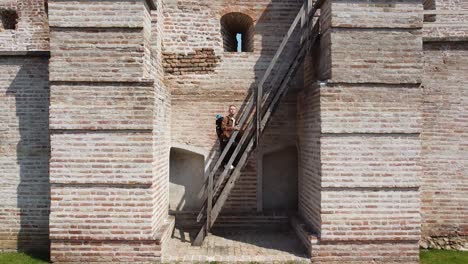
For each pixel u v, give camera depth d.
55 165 6.27
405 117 6.38
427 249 7.34
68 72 6.21
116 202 6.32
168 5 8.31
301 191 8.02
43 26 9.73
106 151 6.29
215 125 8.35
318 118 6.54
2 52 7.12
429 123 7.42
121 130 6.29
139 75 6.27
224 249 6.98
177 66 8.33
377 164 6.39
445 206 7.44
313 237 6.48
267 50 8.39
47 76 7.25
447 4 8.56
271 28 8.41
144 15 6.34
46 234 7.29
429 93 7.41
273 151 8.45
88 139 6.28
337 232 6.44
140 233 6.34
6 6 9.70
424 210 7.45
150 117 6.28
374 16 6.32
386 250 6.48
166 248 6.92
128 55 6.26
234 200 8.42
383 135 6.40
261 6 8.41
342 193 6.44
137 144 6.30
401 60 6.36
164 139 7.56
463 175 7.43
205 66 8.35
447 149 7.42
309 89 7.20
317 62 7.25
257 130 7.12
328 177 6.40
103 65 6.25
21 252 7.11
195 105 8.35
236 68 8.38
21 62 7.23
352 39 6.37
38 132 7.26
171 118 8.32
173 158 8.57
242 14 8.45
